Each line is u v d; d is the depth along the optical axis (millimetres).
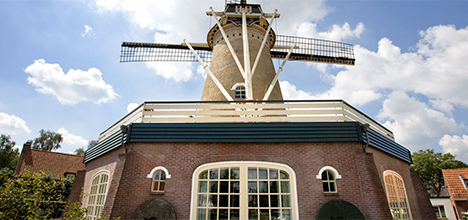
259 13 17234
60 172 27875
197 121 9727
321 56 21016
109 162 11125
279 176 8898
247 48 14023
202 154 9203
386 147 11219
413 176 13516
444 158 39750
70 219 7414
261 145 9258
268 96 13516
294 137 9203
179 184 8852
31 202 7195
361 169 8898
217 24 16594
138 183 8930
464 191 27484
